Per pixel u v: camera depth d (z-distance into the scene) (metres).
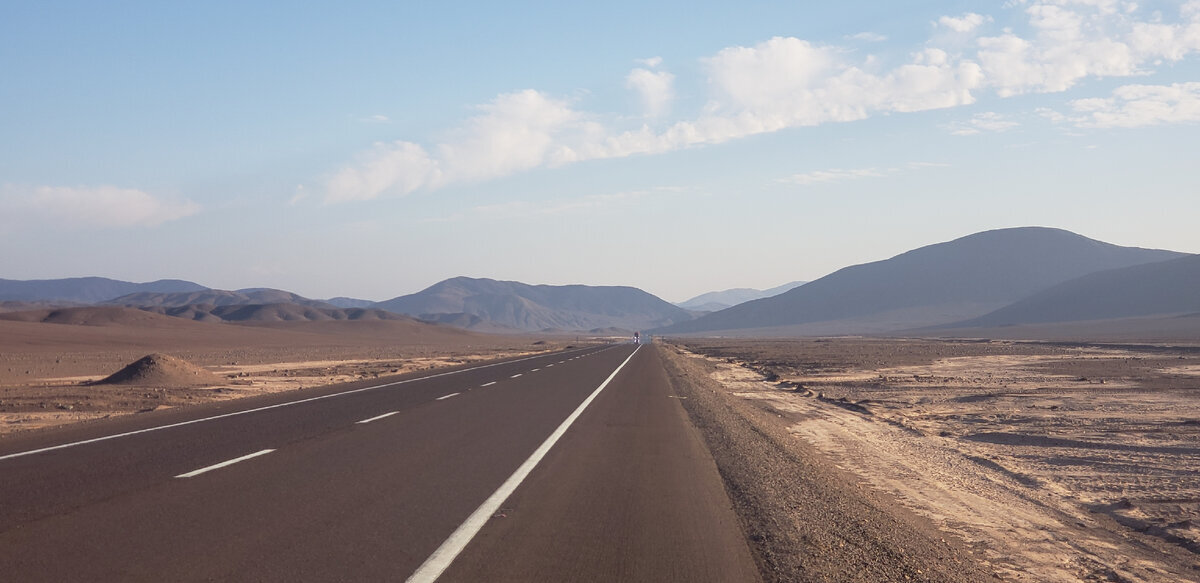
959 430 26.34
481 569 7.59
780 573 7.85
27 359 64.25
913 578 8.30
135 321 164.75
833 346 129.75
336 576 7.22
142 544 8.09
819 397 37.53
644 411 23.73
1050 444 22.92
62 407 26.39
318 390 30.75
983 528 13.03
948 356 81.38
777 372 58.06
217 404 24.48
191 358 76.12
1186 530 13.59
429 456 14.26
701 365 67.44
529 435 17.58
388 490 11.12
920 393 39.03
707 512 10.42
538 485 11.84
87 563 7.40
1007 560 11.08
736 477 13.19
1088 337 155.00
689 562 8.09
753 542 8.99
